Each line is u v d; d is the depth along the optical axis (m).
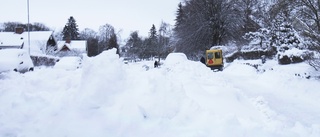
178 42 40.16
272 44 28.70
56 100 5.26
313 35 12.23
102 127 4.30
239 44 35.59
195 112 4.82
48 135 4.05
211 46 38.50
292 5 13.74
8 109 5.05
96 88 5.06
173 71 8.48
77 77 6.66
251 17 41.31
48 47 51.06
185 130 4.31
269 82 13.45
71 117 4.57
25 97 5.47
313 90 10.20
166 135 4.15
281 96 10.40
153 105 4.86
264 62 23.62
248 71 19.31
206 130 4.30
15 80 7.26
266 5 38.09
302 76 12.48
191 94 6.02
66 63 20.34
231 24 37.81
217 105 5.70
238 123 4.52
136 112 4.60
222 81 9.35
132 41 77.50
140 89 5.23
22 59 15.99
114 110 4.73
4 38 49.31
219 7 38.19
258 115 5.96
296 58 18.03
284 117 6.79
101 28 90.19
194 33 38.03
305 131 5.10
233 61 30.31
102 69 5.36
